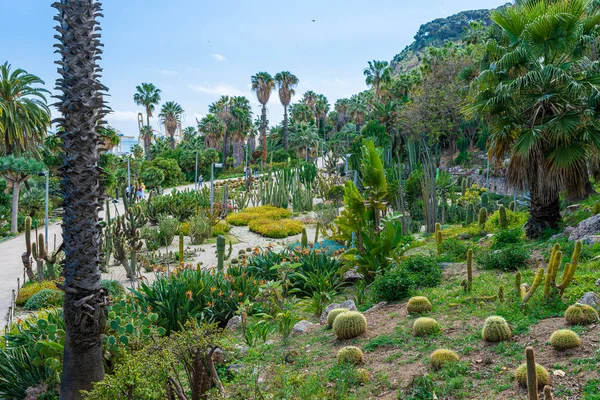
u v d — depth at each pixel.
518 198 29.34
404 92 66.62
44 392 7.91
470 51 54.47
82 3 6.35
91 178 6.51
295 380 6.77
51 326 8.01
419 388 5.79
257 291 12.41
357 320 8.39
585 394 4.94
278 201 39.47
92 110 6.50
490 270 11.16
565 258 10.24
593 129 12.59
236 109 71.56
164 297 11.40
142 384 5.28
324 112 98.06
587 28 13.27
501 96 13.13
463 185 34.53
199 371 5.73
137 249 17.81
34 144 40.16
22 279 18.55
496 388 5.52
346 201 13.53
